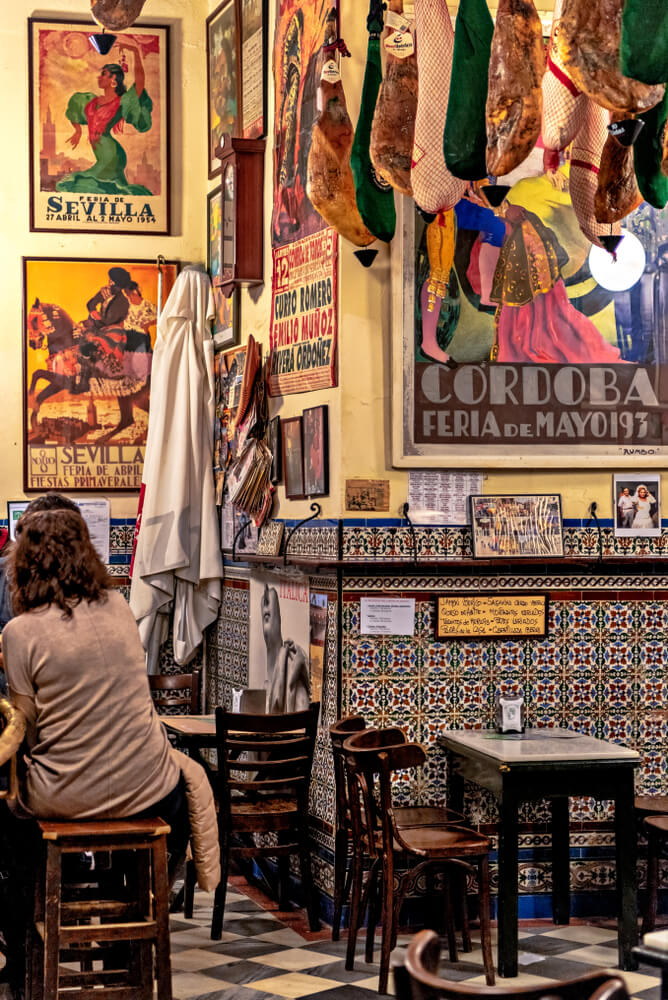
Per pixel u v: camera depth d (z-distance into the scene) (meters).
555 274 6.24
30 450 8.62
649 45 3.73
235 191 7.32
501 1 4.30
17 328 8.64
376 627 6.05
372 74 5.24
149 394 8.73
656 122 4.34
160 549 8.00
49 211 8.65
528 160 6.21
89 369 8.69
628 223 6.32
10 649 4.38
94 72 8.70
